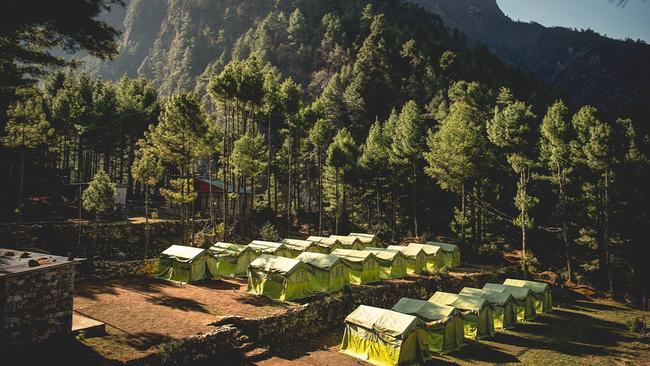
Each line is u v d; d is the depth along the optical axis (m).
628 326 30.00
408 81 96.56
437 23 148.50
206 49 182.62
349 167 58.69
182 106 38.53
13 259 16.19
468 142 49.34
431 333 23.38
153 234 43.22
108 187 35.66
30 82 18.58
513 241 54.59
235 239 45.34
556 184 49.50
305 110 58.38
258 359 19.48
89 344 16.14
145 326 18.97
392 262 36.47
